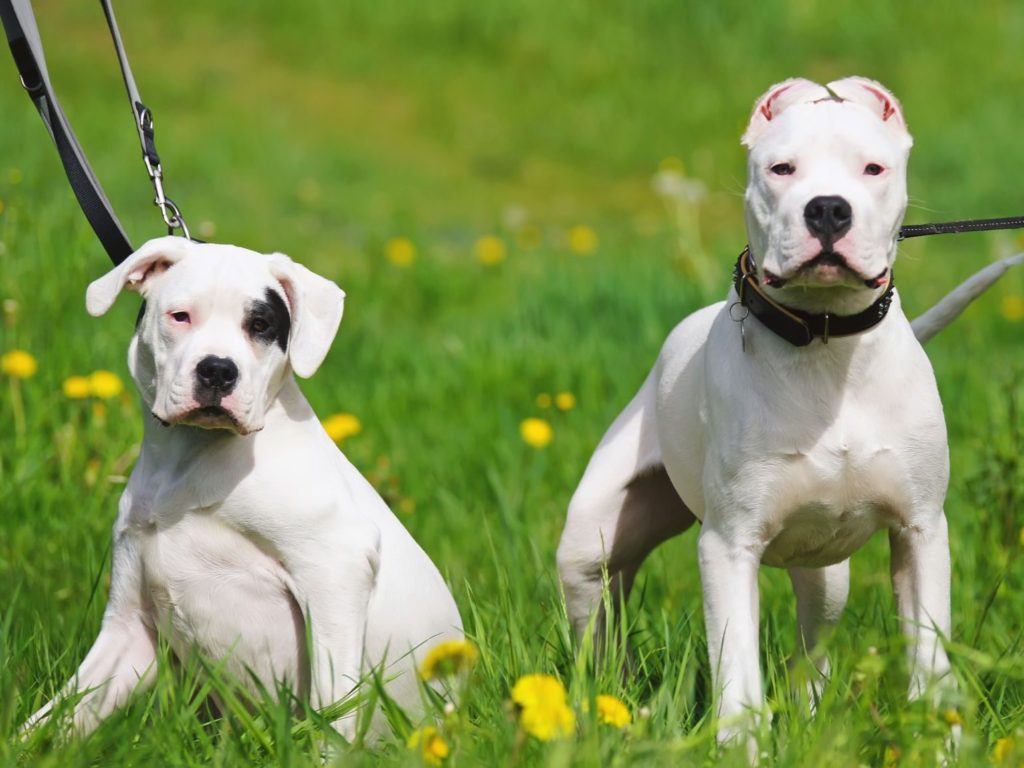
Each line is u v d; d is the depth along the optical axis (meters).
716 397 6.96
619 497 8.12
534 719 5.39
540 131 28.22
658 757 5.50
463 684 6.21
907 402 6.75
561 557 8.20
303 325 6.54
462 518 10.24
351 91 29.53
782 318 6.69
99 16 31.38
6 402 10.38
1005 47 30.45
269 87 29.27
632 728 5.64
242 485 6.47
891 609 8.31
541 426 10.88
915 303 17.02
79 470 9.70
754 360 6.81
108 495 9.48
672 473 7.67
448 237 22.34
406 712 6.79
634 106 28.97
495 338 14.73
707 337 7.37
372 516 6.84
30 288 11.64
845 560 7.95
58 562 8.76
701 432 7.28
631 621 8.08
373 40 31.39
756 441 6.78
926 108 28.05
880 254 6.36
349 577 6.48
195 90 28.12
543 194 25.42
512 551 9.16
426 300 17.36
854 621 8.43
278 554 6.52
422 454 11.77
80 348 11.36
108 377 10.07
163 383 6.38
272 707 6.07
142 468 6.70
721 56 30.52
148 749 5.97
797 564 7.47
